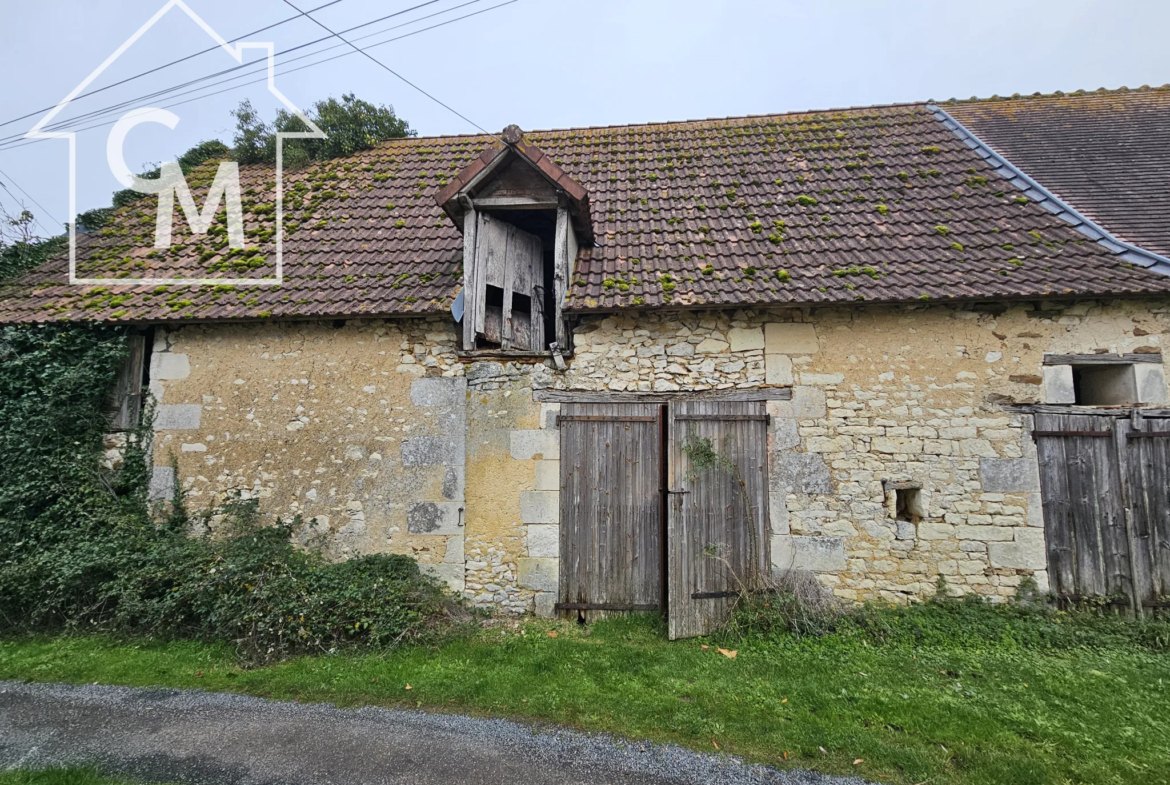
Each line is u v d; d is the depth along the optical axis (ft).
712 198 23.73
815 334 17.97
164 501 19.07
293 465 18.99
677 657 14.65
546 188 18.48
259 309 18.80
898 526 17.19
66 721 11.41
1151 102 27.76
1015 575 16.81
